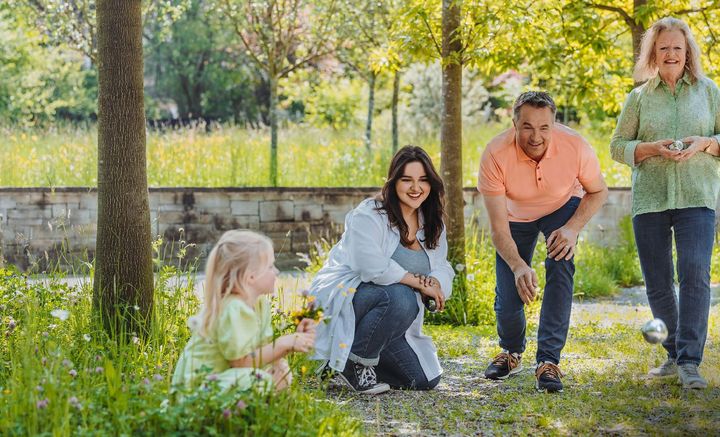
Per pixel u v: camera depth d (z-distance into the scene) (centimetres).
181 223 1270
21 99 2233
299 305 730
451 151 870
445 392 531
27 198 1232
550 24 920
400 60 977
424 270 536
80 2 1425
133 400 371
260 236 409
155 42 3084
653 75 544
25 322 514
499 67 987
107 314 572
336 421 404
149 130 1745
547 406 485
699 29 1041
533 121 509
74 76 2683
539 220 559
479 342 719
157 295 624
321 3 1458
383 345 518
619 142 549
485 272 901
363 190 1314
